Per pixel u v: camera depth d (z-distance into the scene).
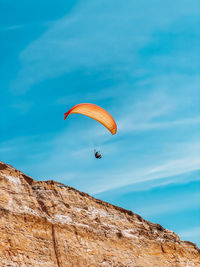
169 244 68.62
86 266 56.59
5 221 53.00
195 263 69.12
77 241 58.34
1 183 56.88
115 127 54.22
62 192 63.22
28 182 61.19
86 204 64.81
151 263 64.19
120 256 61.44
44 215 57.72
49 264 53.41
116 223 66.12
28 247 53.03
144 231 68.31
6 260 50.06
